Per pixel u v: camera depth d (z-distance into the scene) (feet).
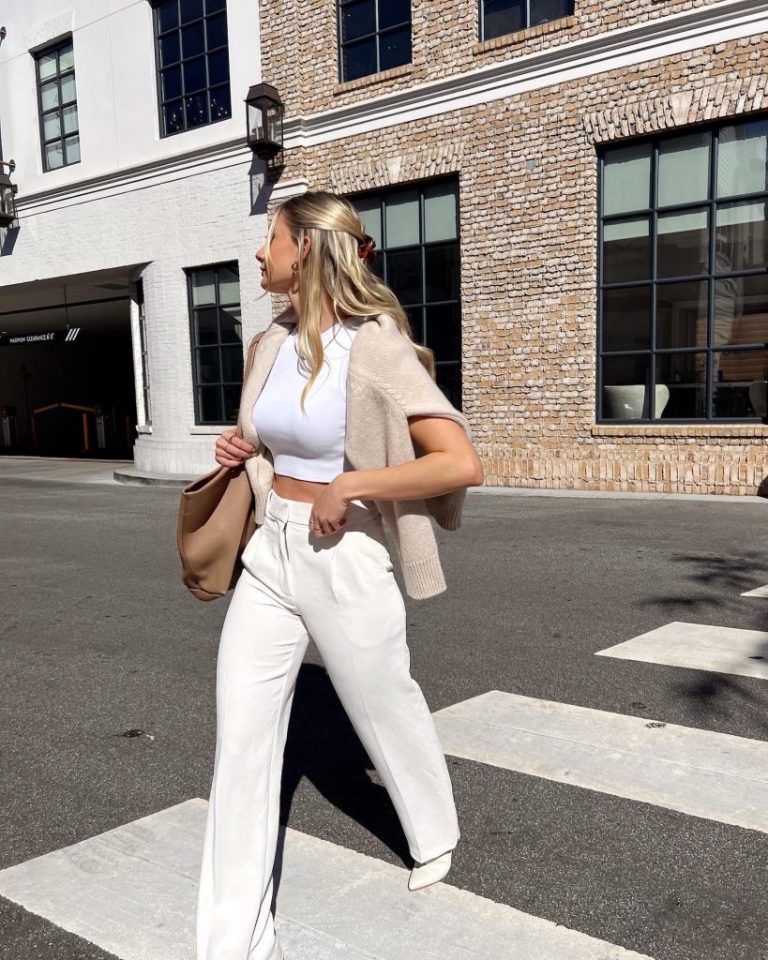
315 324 6.71
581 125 37.42
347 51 45.85
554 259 38.81
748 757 10.56
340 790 10.18
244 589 7.16
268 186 48.57
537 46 38.34
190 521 7.27
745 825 9.00
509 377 40.60
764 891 7.87
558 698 12.78
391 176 43.93
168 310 54.49
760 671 13.73
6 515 37.73
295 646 7.10
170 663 15.34
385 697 7.18
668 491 35.81
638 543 25.04
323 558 6.79
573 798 9.70
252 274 50.29
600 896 7.83
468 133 40.91
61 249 60.23
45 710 13.12
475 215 41.06
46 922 7.56
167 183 53.47
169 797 10.09
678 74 34.81
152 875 8.32
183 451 54.54
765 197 33.96
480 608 18.33
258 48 48.29
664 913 7.55
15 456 90.68
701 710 12.14
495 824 9.17
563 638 15.94
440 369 43.83
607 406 38.60
